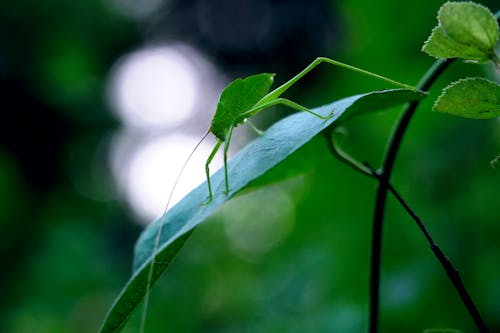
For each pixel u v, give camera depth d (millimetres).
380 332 349
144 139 1275
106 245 953
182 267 852
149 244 229
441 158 368
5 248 888
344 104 212
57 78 1030
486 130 363
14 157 1001
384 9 375
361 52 394
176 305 719
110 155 1175
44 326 691
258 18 1646
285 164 250
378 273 227
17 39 1020
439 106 201
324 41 1559
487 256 345
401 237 367
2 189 910
